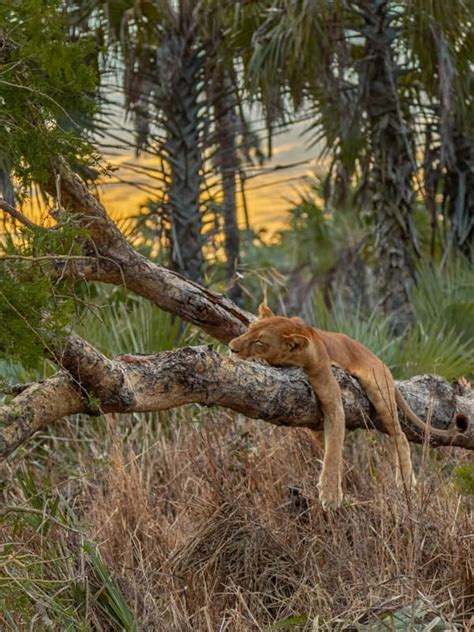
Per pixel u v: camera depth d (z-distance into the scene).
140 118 10.06
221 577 4.79
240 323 5.23
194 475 5.66
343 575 4.50
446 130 9.90
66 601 4.36
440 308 9.42
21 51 3.53
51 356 3.76
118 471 5.36
